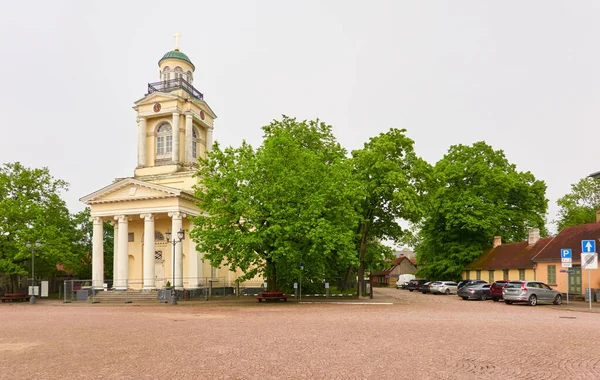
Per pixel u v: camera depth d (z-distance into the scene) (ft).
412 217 137.59
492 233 171.73
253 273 115.44
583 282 123.24
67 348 41.98
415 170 138.62
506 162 180.65
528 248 160.76
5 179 153.58
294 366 33.14
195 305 106.73
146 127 163.53
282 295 114.73
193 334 50.75
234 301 119.65
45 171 164.04
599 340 44.96
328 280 159.74
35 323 66.23
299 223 101.81
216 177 112.78
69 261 155.94
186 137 160.25
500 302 116.26
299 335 49.14
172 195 140.05
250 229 112.37
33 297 127.54
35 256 150.30
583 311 84.58
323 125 151.94
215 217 109.60
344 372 31.19
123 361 35.45
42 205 160.25
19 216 147.84
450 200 174.81
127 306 108.27
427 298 138.41
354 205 127.75
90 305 115.44
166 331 53.88
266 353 38.32
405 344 42.65
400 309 89.97
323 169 116.47
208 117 174.09
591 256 85.51
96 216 148.15
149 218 142.51
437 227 185.47
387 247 165.58
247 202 105.40
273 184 106.83
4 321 70.23
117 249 153.99
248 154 114.21
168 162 160.76
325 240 102.42
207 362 34.73
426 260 209.36
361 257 144.87
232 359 35.83
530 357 36.22
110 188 145.89
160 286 149.18
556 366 33.01
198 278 145.69
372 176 137.90
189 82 171.12
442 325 58.59
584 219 200.75
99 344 44.14
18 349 41.81
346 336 48.19
